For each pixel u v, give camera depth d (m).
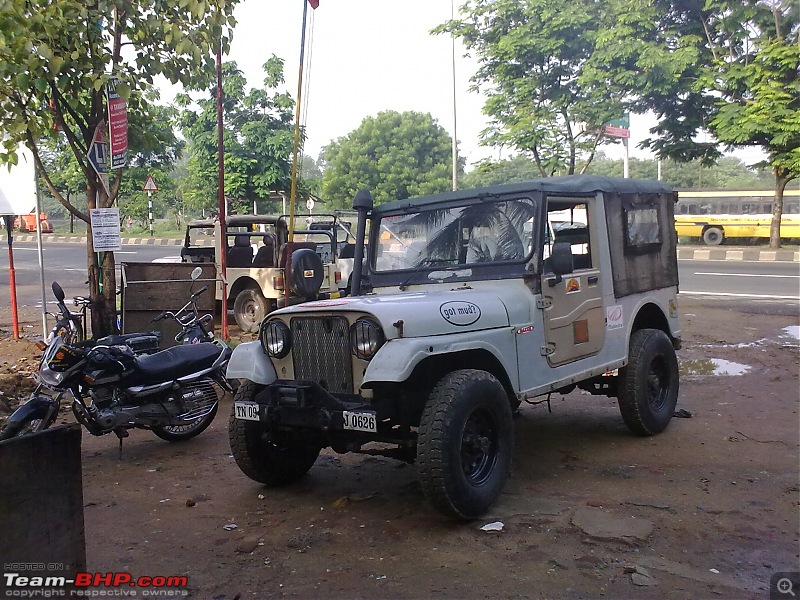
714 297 14.84
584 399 7.46
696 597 3.35
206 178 20.86
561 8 16.73
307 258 7.63
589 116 17.09
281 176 20.89
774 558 3.75
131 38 7.77
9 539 2.63
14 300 10.47
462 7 17.88
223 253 8.79
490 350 4.43
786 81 19.39
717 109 20.38
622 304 5.79
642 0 17.16
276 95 21.12
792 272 18.75
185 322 7.13
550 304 4.98
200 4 7.25
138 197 33.41
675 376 6.39
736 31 18.75
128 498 4.84
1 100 7.25
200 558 3.88
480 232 5.19
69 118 8.55
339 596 3.42
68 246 30.16
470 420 4.31
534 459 5.50
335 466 5.50
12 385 7.41
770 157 21.80
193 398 5.92
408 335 4.07
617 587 3.46
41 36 6.77
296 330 4.48
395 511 4.49
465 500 4.11
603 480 4.98
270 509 4.60
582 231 5.50
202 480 5.21
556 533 4.08
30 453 2.71
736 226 29.73
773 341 10.34
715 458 5.42
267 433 4.81
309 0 7.27
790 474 5.03
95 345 5.59
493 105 18.20
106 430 5.49
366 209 5.64
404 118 39.22
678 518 4.27
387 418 4.16
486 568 3.67
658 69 16.89
